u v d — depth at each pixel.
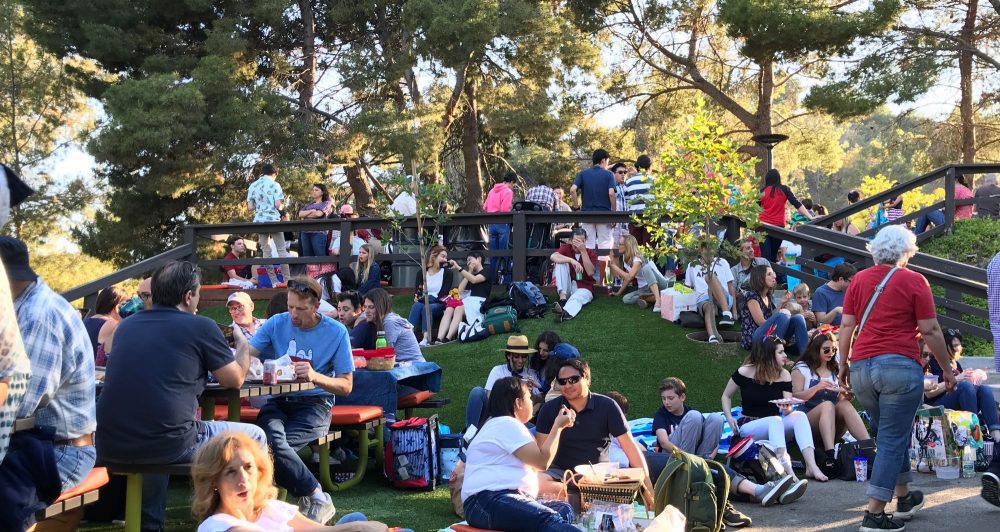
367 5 22.00
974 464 7.34
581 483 5.20
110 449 4.88
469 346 10.83
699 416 7.12
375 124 20.30
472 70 22.78
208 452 3.66
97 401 5.27
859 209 14.35
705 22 25.81
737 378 7.92
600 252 12.52
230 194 22.19
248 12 21.69
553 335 7.98
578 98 25.27
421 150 20.20
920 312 5.43
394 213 12.48
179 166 19.86
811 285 11.38
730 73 27.06
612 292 12.09
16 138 29.44
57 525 5.03
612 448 6.41
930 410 7.39
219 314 12.80
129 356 4.90
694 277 11.14
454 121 25.61
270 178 13.98
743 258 11.09
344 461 7.66
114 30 21.17
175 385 4.91
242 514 3.69
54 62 29.30
